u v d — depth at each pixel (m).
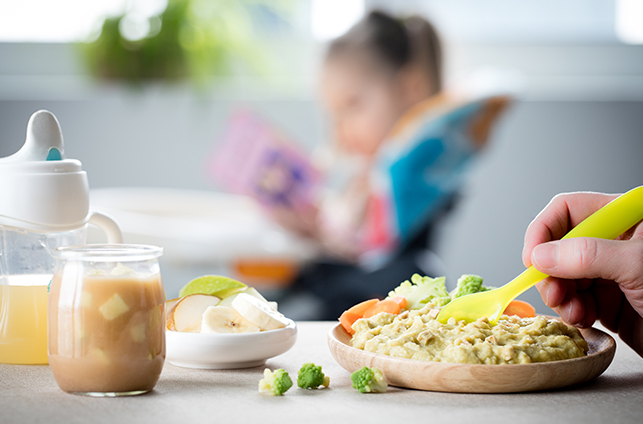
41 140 0.86
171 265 2.45
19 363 0.89
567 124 3.32
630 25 3.35
